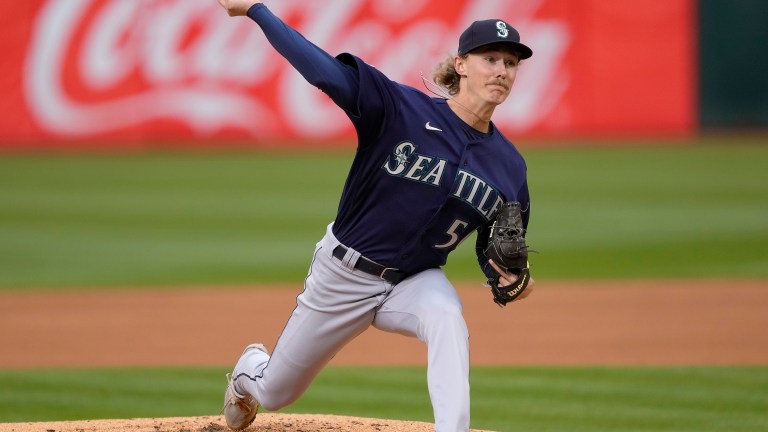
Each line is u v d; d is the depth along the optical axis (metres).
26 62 84.25
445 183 16.06
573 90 88.75
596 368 29.73
